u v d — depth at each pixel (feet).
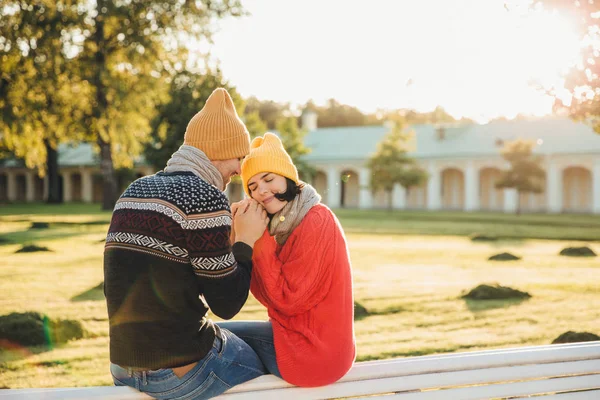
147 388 7.11
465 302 28.96
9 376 17.34
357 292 31.58
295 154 162.50
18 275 36.50
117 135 101.55
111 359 7.15
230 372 7.34
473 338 21.97
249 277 7.35
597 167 166.91
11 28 83.30
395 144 157.28
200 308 7.21
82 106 97.14
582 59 18.72
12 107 85.15
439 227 91.35
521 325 24.18
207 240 6.86
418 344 21.08
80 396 6.88
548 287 33.47
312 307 7.64
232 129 7.63
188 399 7.21
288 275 7.61
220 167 7.79
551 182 172.76
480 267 43.24
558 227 94.53
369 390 7.55
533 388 7.92
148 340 6.89
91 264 42.01
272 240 7.80
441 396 7.66
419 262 46.06
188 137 7.69
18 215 113.19
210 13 98.58
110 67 99.35
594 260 48.14
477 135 189.88
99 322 24.00
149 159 128.26
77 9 92.07
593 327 23.53
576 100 19.80
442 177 201.87
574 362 8.09
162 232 6.78
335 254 7.63
